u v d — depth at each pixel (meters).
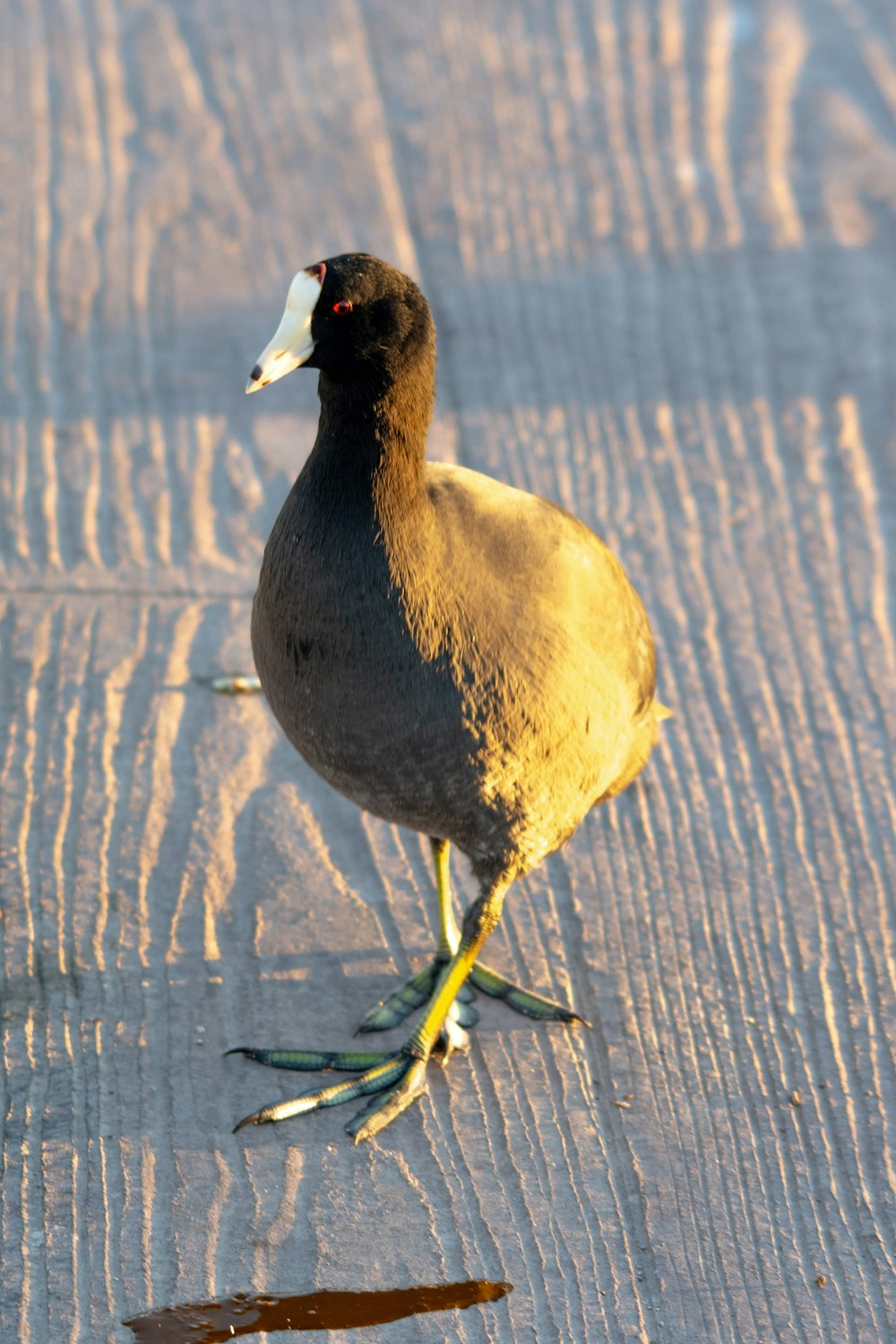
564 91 15.25
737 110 15.14
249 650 9.47
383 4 16.39
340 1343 5.95
